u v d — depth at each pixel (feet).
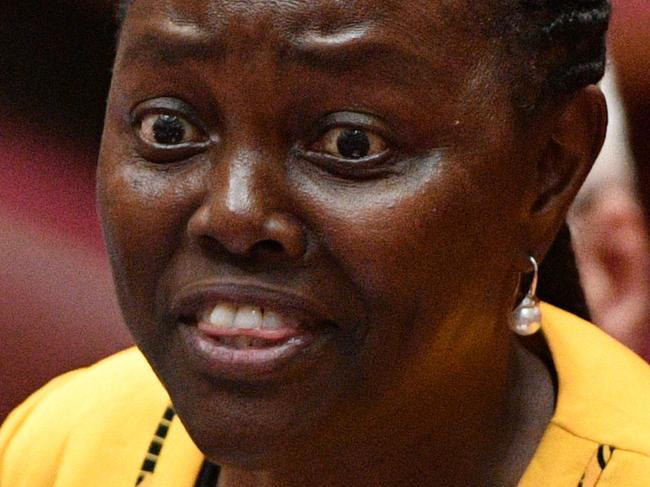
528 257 9.84
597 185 17.10
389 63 8.45
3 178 23.63
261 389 8.96
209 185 8.79
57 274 23.00
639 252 17.22
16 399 22.03
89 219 23.80
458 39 8.62
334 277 8.75
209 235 8.65
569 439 10.41
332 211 8.62
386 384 9.09
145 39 8.77
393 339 8.92
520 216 9.51
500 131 8.91
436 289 8.93
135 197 9.07
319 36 8.34
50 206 23.66
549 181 9.79
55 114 23.91
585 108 9.71
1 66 23.66
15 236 23.26
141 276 9.24
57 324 22.56
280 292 8.70
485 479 10.47
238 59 8.43
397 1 8.41
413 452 10.00
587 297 14.11
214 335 9.03
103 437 12.33
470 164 8.80
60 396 13.11
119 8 9.84
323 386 8.97
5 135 23.97
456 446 10.18
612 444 10.37
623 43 20.61
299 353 8.89
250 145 8.58
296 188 8.64
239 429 9.01
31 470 12.76
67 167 24.08
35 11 23.25
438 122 8.66
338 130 8.59
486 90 8.79
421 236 8.71
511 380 10.78
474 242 9.04
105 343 22.47
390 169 8.69
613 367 11.09
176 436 11.98
